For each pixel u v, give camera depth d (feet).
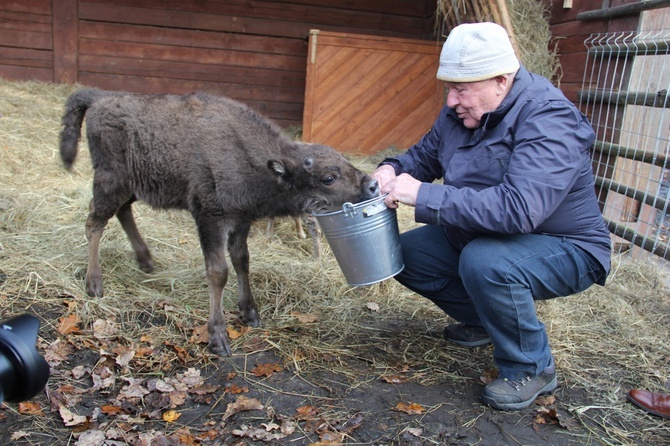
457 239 10.93
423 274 11.64
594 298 14.46
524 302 9.73
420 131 26.61
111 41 28.99
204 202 11.73
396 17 31.04
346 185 11.64
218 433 9.05
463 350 12.08
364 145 26.30
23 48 28.43
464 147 10.36
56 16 28.17
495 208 9.21
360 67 25.46
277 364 11.08
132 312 12.41
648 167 18.12
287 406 9.89
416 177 11.93
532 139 9.31
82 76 29.17
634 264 16.43
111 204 13.06
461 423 9.69
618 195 18.33
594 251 10.13
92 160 13.26
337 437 9.07
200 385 10.25
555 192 9.18
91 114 13.02
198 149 11.75
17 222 15.71
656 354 12.34
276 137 12.19
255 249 16.29
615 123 17.93
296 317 12.91
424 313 13.67
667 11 17.07
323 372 10.98
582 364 11.73
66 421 8.93
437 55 25.88
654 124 17.78
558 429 9.70
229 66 30.09
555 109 9.45
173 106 12.30
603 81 18.57
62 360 10.46
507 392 10.01
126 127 12.46
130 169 12.62
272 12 29.86
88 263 13.05
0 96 24.79
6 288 12.40
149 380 10.23
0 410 9.09
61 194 18.17
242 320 12.59
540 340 10.14
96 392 9.84
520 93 9.77
